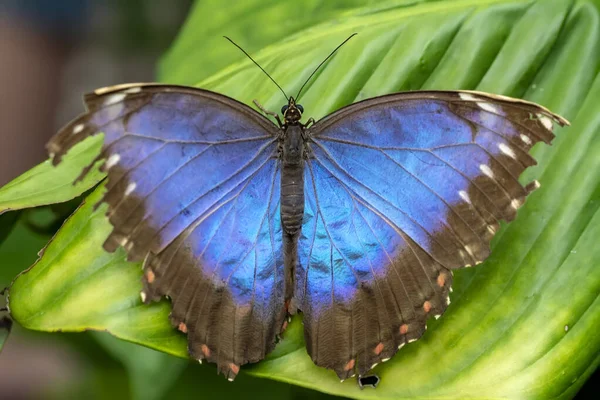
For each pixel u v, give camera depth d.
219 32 0.49
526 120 0.43
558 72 0.47
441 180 0.45
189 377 0.50
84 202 0.46
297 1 0.48
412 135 0.45
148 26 0.77
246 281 0.45
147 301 0.44
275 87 0.48
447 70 0.47
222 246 0.45
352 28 0.48
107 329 0.45
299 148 0.46
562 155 0.46
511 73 0.47
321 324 0.45
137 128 0.44
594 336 0.45
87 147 0.47
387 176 0.45
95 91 0.43
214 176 0.45
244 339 0.45
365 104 0.45
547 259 0.46
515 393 0.44
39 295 0.45
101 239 0.45
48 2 0.82
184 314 0.45
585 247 0.45
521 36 0.47
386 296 0.45
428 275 0.45
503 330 0.45
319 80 0.47
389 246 0.45
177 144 0.44
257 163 0.46
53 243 0.45
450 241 0.44
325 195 0.46
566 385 0.45
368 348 0.45
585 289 0.45
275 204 0.46
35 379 0.71
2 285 0.50
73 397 0.55
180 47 0.49
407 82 0.47
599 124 0.46
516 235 0.46
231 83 0.48
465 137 0.44
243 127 0.45
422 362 0.45
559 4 0.47
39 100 0.83
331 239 0.45
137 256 0.44
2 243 0.48
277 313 0.45
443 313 0.45
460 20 0.47
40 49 0.83
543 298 0.45
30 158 0.82
